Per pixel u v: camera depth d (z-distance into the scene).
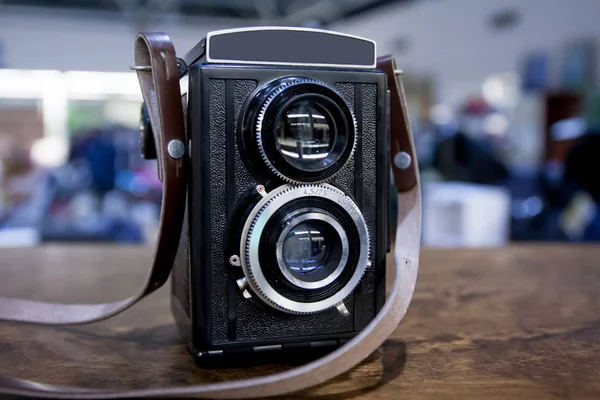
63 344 0.62
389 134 0.60
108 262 1.08
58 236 2.19
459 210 1.71
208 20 5.25
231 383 0.45
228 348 0.55
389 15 5.23
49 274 0.97
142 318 0.72
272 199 0.52
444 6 4.58
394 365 0.56
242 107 0.53
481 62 4.25
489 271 0.99
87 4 4.80
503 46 4.04
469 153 2.20
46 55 4.63
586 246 1.24
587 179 1.79
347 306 0.58
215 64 0.53
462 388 0.50
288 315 0.56
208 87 0.52
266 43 0.54
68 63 4.68
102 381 0.52
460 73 4.46
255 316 0.55
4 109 4.50
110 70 4.81
